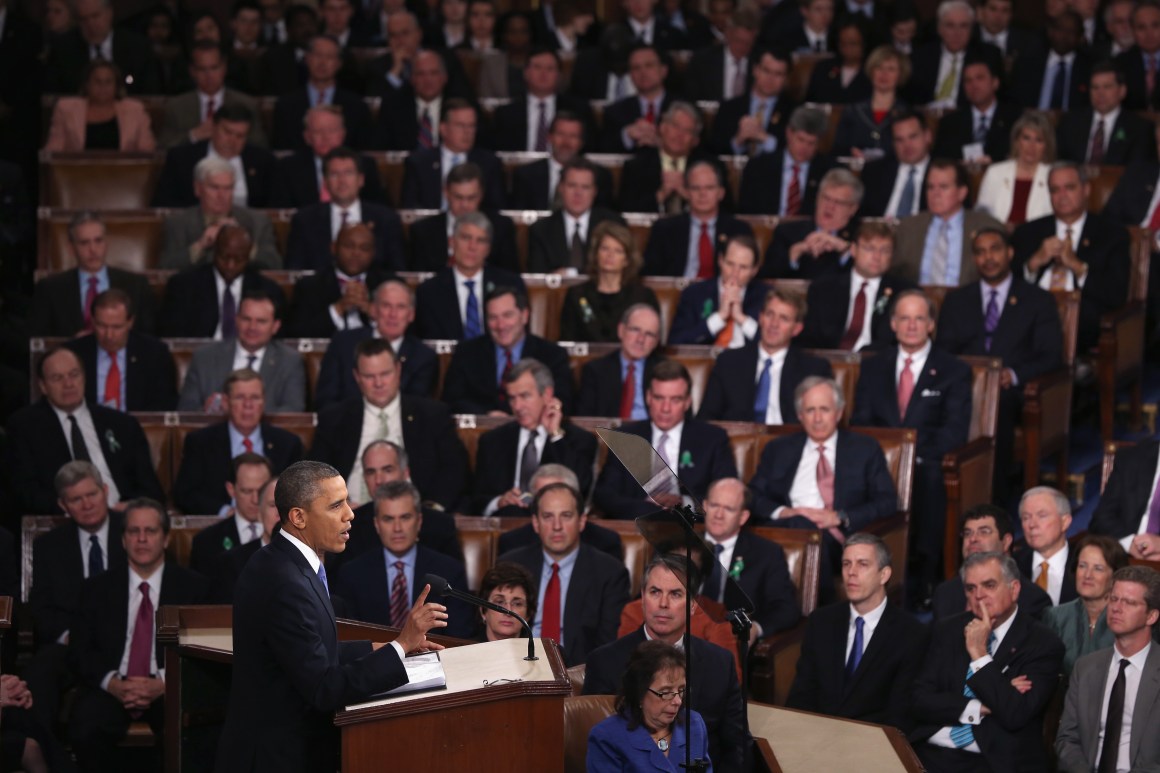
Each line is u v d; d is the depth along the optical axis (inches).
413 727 585.9
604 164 1540.4
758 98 1624.0
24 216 1480.1
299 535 615.8
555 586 967.6
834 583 1030.4
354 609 959.6
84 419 1126.4
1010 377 1197.1
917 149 1446.9
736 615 629.9
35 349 1214.3
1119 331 1253.7
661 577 809.5
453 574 970.1
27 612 978.7
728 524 986.1
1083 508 1219.9
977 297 1242.0
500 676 613.6
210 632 724.7
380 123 1630.2
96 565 1019.3
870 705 908.6
